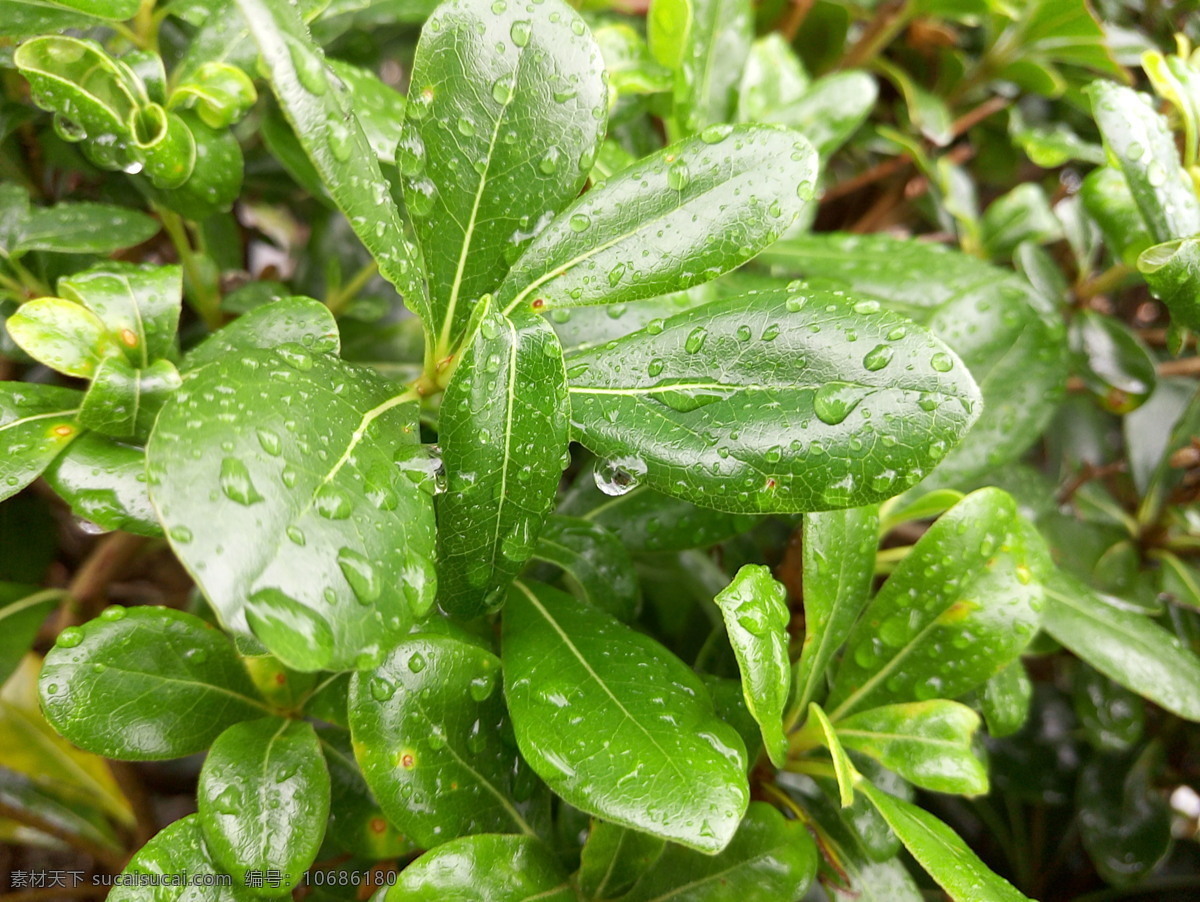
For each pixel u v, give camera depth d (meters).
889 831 0.16
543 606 0.15
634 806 0.12
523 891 0.14
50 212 0.18
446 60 0.14
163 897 0.13
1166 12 0.27
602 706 0.13
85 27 0.17
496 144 0.14
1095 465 0.26
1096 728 0.21
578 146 0.14
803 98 0.22
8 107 0.19
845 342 0.13
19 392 0.14
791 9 0.26
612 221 0.14
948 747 0.15
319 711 0.15
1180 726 0.24
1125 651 0.18
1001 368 0.19
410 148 0.14
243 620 0.10
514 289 0.14
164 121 0.16
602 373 0.14
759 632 0.13
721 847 0.11
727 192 0.14
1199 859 0.26
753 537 0.21
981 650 0.16
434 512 0.13
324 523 0.11
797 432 0.13
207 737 0.15
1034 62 0.25
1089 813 0.23
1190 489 0.23
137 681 0.14
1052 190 0.30
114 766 0.23
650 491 0.18
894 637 0.16
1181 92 0.18
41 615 0.19
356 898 0.18
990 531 0.16
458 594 0.14
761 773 0.16
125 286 0.15
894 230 0.31
